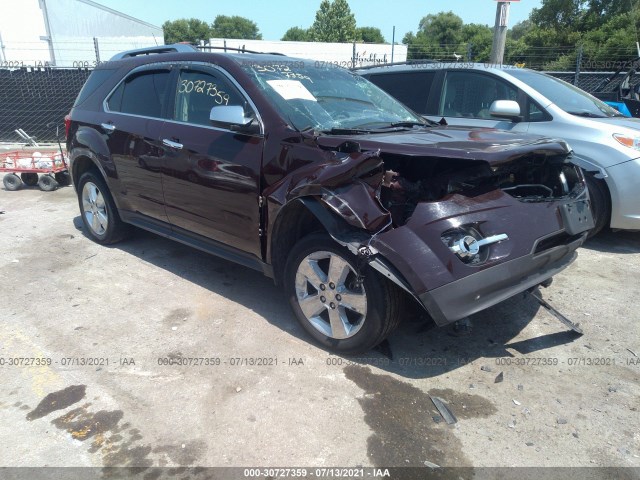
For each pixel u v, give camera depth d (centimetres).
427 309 265
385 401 279
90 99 499
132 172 439
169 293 412
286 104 349
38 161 772
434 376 303
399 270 267
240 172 344
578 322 370
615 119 540
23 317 372
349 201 281
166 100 416
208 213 378
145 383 295
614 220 497
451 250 267
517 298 404
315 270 316
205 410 272
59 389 289
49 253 502
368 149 294
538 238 293
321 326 326
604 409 277
